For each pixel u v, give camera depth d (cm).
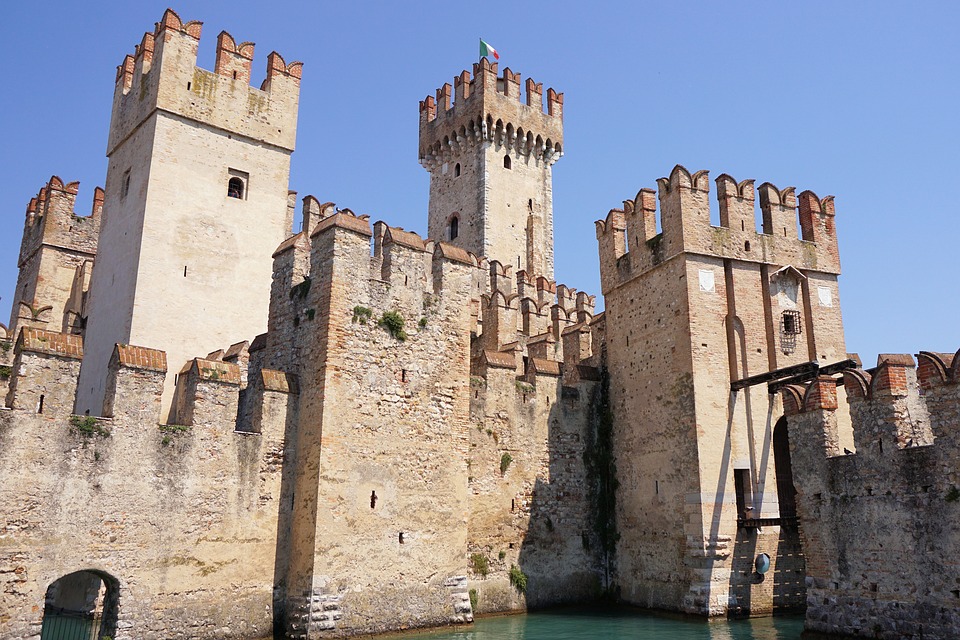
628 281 3653
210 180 3662
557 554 3406
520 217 6875
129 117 3809
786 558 3156
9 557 2094
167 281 3453
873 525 2359
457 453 2944
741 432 3212
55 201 4766
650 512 3316
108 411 2361
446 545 2838
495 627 2844
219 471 2514
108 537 2264
